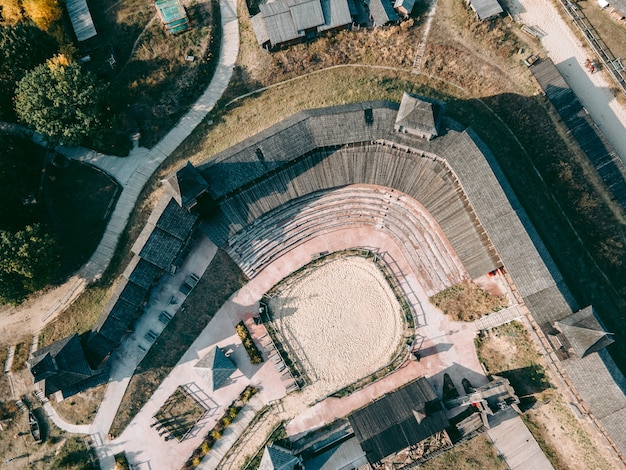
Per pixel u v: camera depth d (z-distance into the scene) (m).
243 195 69.00
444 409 67.94
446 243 70.31
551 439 66.75
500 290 67.81
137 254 65.06
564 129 69.62
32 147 71.50
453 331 70.00
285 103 73.31
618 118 70.62
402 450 67.88
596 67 70.81
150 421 69.62
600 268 67.75
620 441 58.34
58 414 69.50
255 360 69.94
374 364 70.38
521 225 60.88
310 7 70.94
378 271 71.81
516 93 70.88
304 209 72.56
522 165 70.44
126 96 73.38
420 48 72.94
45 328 69.81
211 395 70.19
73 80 64.31
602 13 71.00
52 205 71.69
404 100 63.00
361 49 73.75
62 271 71.06
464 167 63.34
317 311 71.69
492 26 71.62
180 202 62.47
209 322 71.25
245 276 72.00
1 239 62.66
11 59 65.25
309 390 70.12
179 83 73.62
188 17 74.19
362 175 70.00
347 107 65.94
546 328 61.69
